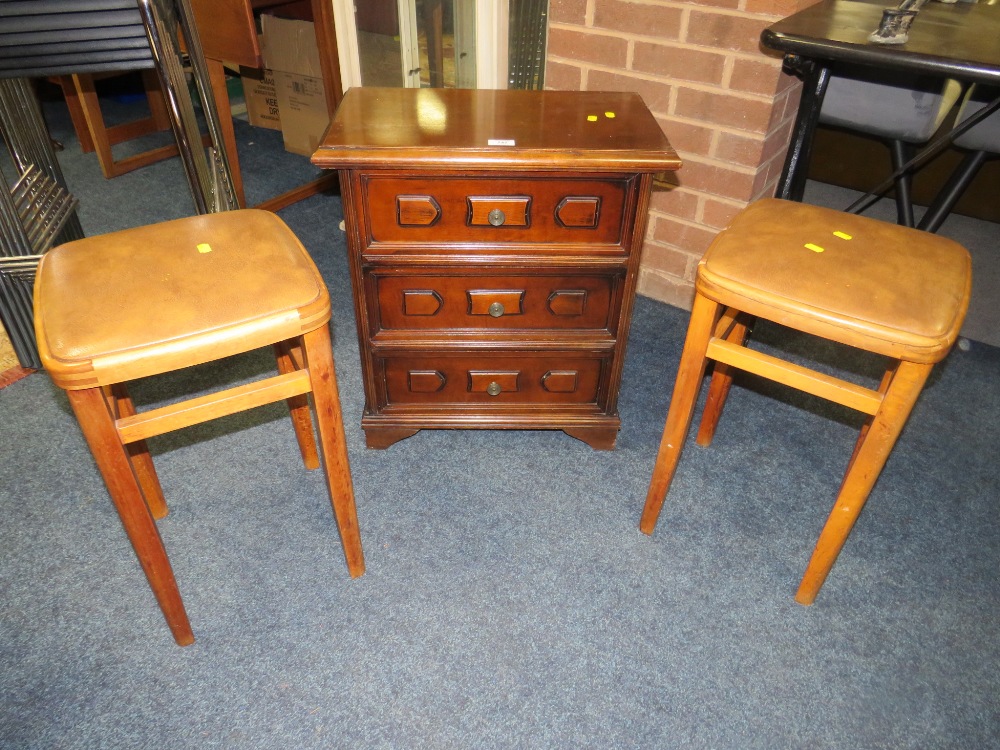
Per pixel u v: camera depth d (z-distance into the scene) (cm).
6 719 111
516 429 159
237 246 110
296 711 113
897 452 164
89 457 158
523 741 110
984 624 128
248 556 137
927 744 111
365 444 163
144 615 127
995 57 122
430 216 129
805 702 116
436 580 133
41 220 171
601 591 132
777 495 152
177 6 144
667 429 130
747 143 178
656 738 111
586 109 141
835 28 138
